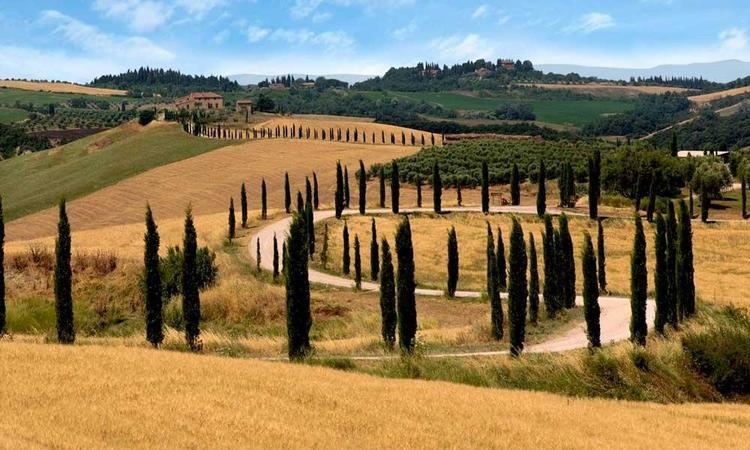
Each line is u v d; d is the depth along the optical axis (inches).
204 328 2016.5
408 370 1277.1
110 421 734.5
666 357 1250.0
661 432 886.4
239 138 7711.6
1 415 730.8
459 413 906.7
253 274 2815.0
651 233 3629.4
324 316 2198.6
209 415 788.0
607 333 1745.8
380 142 7539.4
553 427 874.1
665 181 4532.5
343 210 4384.8
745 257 3196.4
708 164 4731.8
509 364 1286.9
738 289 2581.2
